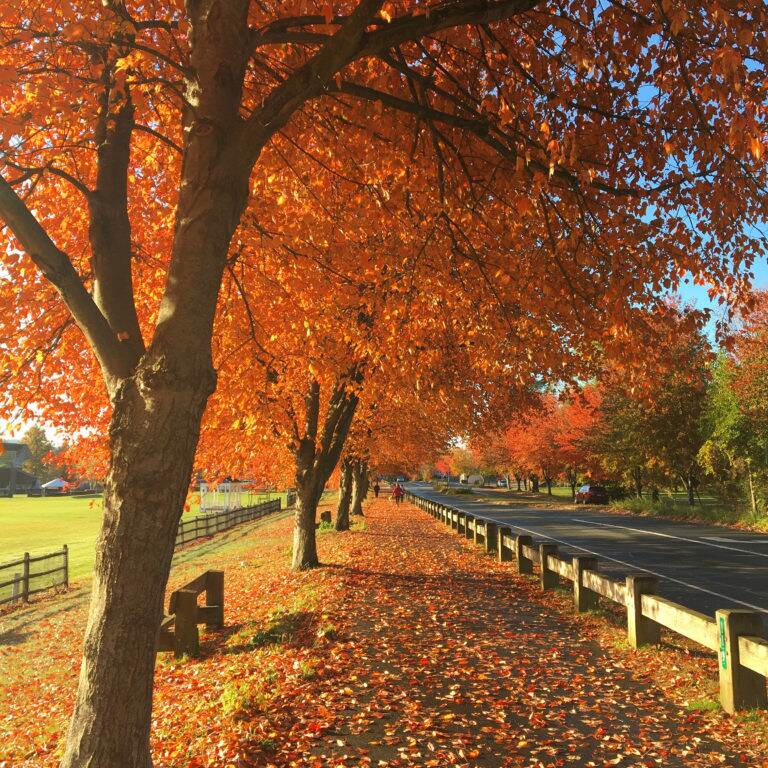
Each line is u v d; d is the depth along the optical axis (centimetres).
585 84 677
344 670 674
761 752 468
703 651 728
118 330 435
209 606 1077
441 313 874
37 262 392
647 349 782
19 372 837
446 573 1356
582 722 538
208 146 399
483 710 565
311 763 464
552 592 1098
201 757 491
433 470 14775
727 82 539
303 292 831
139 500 370
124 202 465
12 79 488
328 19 402
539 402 1986
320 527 2838
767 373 2422
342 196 795
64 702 882
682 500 4369
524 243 763
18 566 1703
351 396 1511
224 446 1248
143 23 511
